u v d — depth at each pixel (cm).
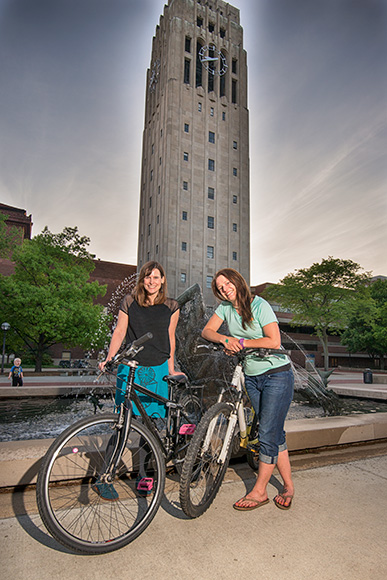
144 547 187
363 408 751
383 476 301
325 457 353
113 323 2733
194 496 227
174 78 4347
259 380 259
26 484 253
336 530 208
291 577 163
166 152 4216
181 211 4156
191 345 517
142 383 241
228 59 4853
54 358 4059
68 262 2753
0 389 717
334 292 3353
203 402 470
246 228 4609
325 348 3553
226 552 183
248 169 4794
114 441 210
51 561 171
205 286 4162
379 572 168
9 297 2405
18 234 2795
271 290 3641
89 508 221
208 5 4922
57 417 568
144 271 260
